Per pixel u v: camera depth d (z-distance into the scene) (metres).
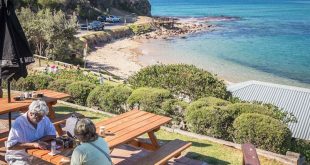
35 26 46.12
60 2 79.38
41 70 30.78
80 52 52.47
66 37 47.66
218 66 47.31
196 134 9.59
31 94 8.59
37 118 5.69
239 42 69.12
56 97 8.94
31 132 5.80
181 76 13.59
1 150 7.13
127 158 7.62
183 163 7.64
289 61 51.06
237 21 110.75
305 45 65.56
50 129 6.06
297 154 8.18
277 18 118.56
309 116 17.47
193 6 185.38
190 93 13.52
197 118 9.84
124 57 55.03
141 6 117.44
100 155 4.75
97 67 47.41
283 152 8.77
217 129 9.62
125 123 7.24
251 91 19.94
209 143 9.12
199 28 93.38
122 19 95.38
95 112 11.51
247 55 55.31
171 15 133.00
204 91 13.38
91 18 87.75
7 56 6.57
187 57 53.97
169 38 76.56
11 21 6.70
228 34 81.81
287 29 89.62
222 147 8.85
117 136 6.48
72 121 6.15
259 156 8.45
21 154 5.71
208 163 7.82
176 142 7.38
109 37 71.31
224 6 183.12
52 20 46.78
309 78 41.53
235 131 9.26
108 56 55.53
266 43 67.88
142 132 6.73
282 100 18.94
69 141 5.78
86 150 4.71
